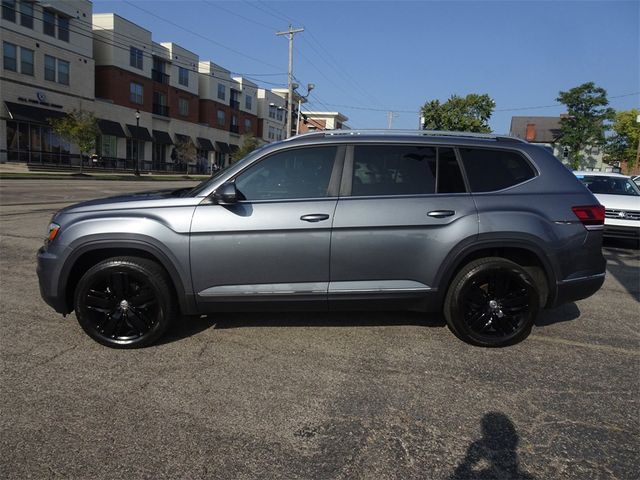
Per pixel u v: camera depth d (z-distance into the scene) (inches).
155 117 1979.6
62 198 655.8
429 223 157.5
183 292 157.3
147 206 158.4
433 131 173.0
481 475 102.0
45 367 146.1
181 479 98.8
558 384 142.5
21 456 104.7
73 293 165.3
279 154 162.1
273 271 156.9
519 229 158.2
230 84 2554.1
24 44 1344.7
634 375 150.2
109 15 1697.8
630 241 450.6
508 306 165.3
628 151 2343.8
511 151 169.2
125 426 116.5
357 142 163.3
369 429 117.6
